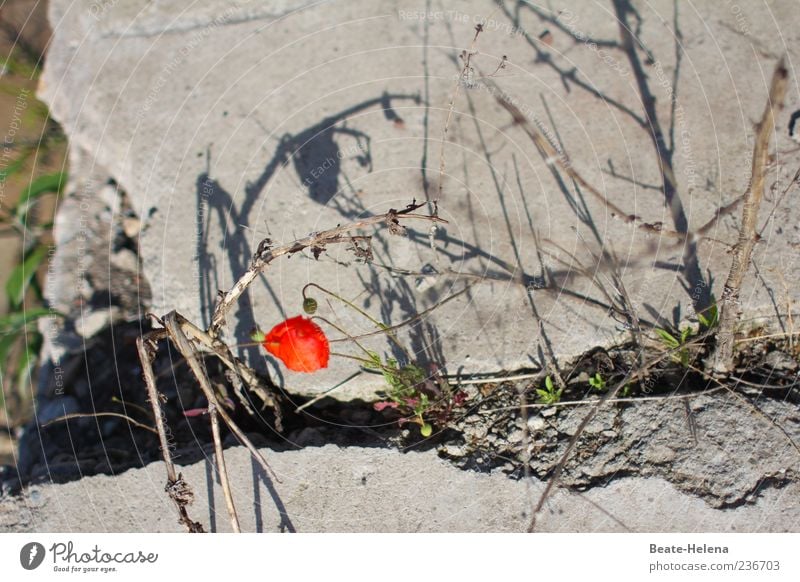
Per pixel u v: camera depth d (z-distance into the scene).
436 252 2.89
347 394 2.85
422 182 3.04
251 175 3.13
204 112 3.25
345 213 3.03
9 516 2.77
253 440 2.78
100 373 3.08
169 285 3.06
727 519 2.51
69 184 3.30
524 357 2.80
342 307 2.92
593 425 2.63
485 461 2.65
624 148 3.02
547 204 2.99
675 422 2.61
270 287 2.97
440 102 3.14
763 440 2.56
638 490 2.55
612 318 2.80
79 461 2.86
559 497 2.57
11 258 3.31
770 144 2.95
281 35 3.32
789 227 2.82
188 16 3.41
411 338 2.86
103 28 3.45
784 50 3.07
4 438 3.06
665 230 2.87
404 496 2.63
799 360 2.71
